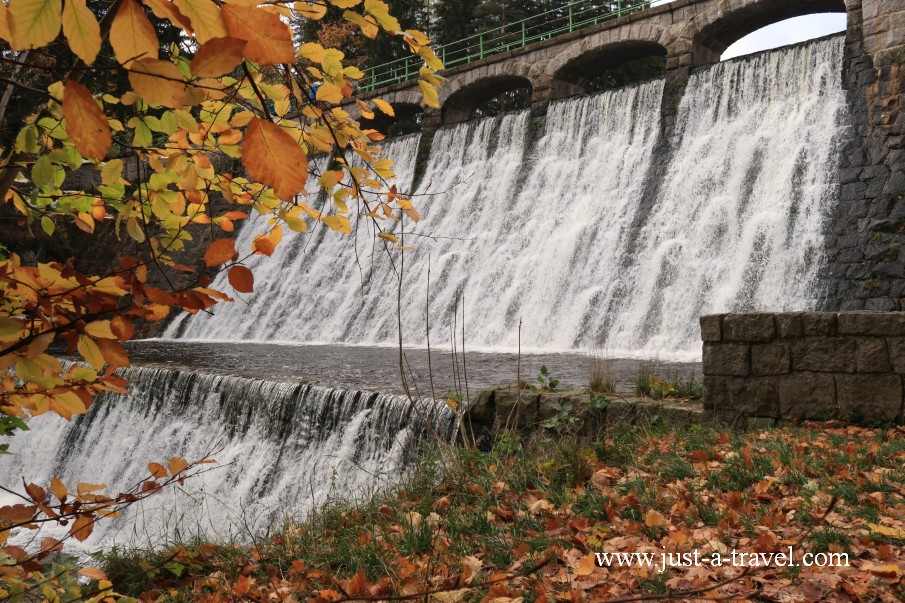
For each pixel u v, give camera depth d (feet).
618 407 24.30
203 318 90.63
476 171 85.30
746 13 69.26
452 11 142.61
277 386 37.11
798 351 21.72
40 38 3.63
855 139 57.47
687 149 68.44
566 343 63.41
